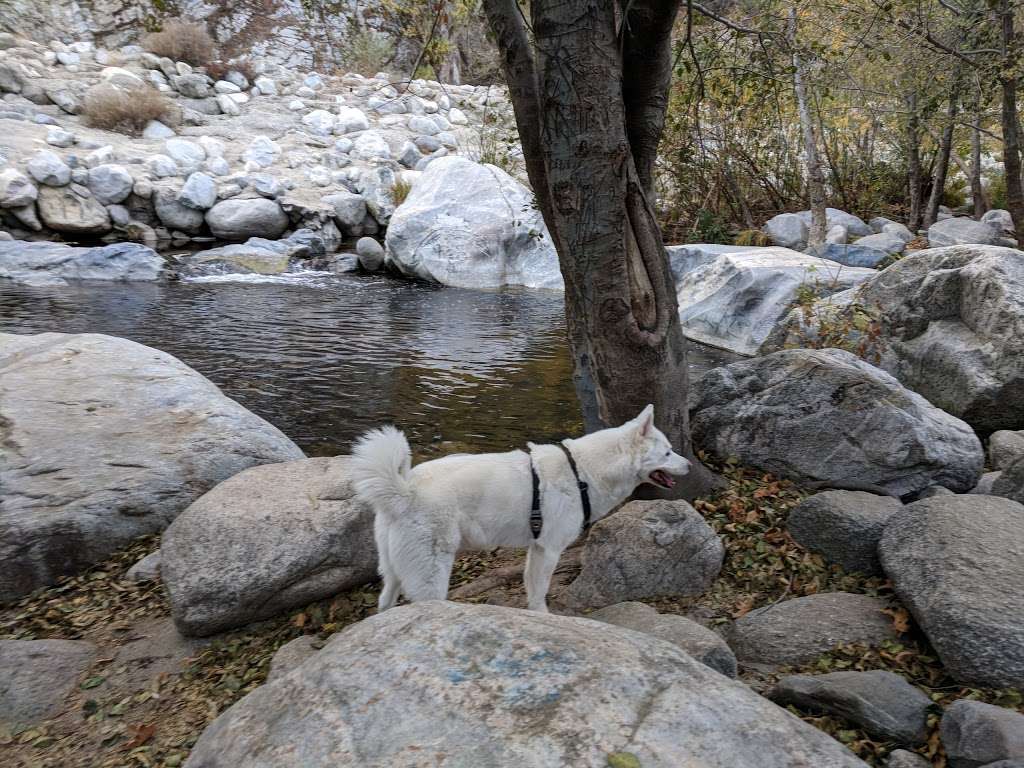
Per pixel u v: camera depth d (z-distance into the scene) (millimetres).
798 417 5785
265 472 5473
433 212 18234
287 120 23969
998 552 3857
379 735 2402
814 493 5566
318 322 13250
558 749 2268
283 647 4316
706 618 4426
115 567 5551
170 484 5965
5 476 5578
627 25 4824
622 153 4547
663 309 5066
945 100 13094
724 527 5227
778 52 8781
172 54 25375
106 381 6867
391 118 25250
